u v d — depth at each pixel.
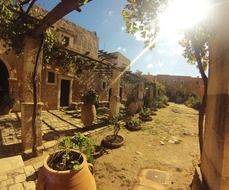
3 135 5.79
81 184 2.22
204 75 2.66
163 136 7.32
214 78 1.33
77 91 13.56
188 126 9.76
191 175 4.10
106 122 8.67
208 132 1.42
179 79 29.95
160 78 30.47
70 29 12.68
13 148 4.82
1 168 3.68
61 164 2.44
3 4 3.99
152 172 4.18
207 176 1.36
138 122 8.42
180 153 5.56
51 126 7.38
